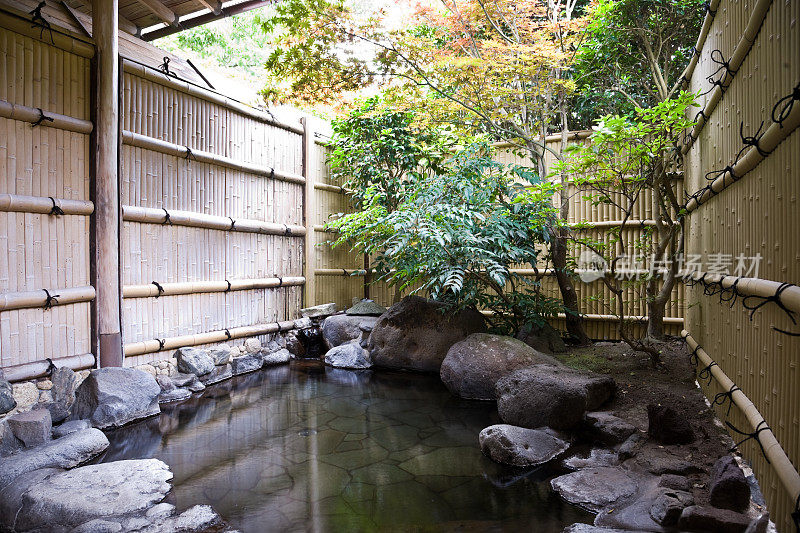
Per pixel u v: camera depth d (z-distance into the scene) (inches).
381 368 218.5
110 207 158.2
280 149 237.5
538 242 223.6
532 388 136.5
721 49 116.0
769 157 79.5
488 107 207.8
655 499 87.2
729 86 107.4
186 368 181.3
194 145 193.2
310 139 254.4
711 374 122.2
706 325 136.3
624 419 128.6
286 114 241.8
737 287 93.4
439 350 204.4
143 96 173.8
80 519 88.0
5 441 118.3
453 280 179.9
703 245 138.9
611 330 217.5
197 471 109.6
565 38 206.1
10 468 105.7
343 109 234.7
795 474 64.3
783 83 72.7
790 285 67.4
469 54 205.5
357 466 112.6
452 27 199.9
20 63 136.7
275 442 128.0
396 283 254.7
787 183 70.8
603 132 139.6
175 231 185.2
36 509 90.8
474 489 100.9
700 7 194.9
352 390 181.2
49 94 144.1
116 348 159.6
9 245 133.6
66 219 148.5
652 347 165.3
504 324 219.3
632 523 81.9
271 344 230.5
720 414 117.3
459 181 204.7
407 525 86.0
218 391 179.6
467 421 145.4
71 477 103.1
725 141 111.7
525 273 237.0
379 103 243.9
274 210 233.8
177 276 185.8
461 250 186.4
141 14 203.8
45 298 140.3
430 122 229.8
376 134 245.3
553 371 147.3
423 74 201.0
